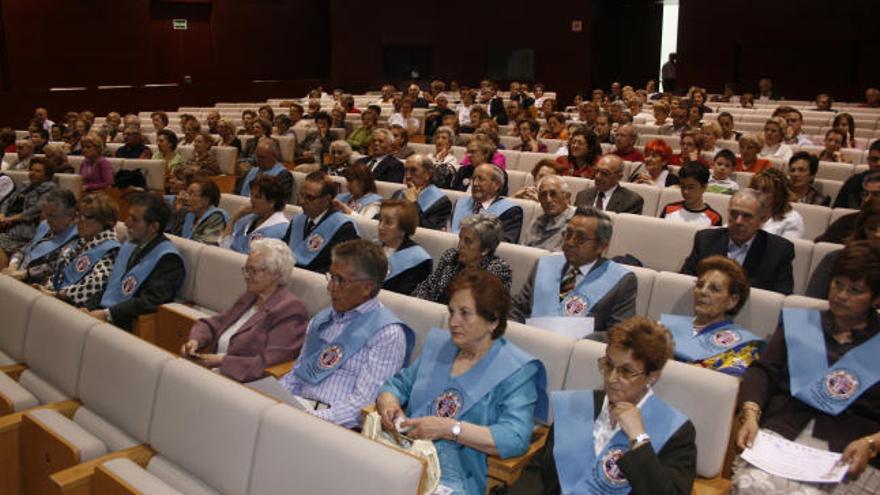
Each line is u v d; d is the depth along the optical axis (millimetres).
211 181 5766
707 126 7973
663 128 10641
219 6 21406
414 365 3131
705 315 3420
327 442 2441
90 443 2918
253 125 10750
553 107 14180
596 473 2518
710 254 4523
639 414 2480
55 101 16078
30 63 17375
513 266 4629
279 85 20453
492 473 2744
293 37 23062
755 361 3160
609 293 3926
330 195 5312
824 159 8344
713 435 2721
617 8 22406
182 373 2959
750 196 4328
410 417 2957
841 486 2627
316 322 3566
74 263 5043
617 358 2488
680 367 2828
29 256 5637
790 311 3174
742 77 19281
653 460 2354
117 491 2535
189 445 2816
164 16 20516
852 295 2896
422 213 6184
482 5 20875
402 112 12539
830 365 2975
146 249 4867
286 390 3211
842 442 2828
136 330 4633
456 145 10211
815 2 18078
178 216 6027
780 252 4352
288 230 5480
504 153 8695
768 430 2949
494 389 2828
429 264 4664
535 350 3166
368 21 21578
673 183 7008
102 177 8930
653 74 24141
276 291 3943
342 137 11258
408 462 2301
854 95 18016
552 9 20391
